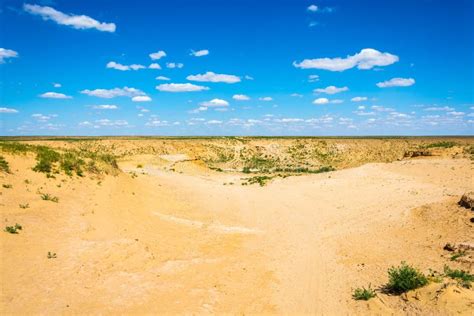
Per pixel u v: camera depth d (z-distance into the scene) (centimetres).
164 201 2336
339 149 9212
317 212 2348
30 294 1040
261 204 2595
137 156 4984
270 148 9062
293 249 1669
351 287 1241
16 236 1334
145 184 2612
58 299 1040
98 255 1330
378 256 1525
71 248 1347
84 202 1852
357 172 3691
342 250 1636
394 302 1084
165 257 1455
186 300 1124
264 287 1256
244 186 3391
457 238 1608
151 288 1178
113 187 2209
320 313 1076
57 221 1553
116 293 1120
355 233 1866
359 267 1421
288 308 1108
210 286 1237
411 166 3644
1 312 943
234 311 1084
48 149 2336
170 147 8462
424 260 1418
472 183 2716
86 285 1138
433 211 1977
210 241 1738
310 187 3128
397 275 1170
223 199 2662
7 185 1711
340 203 2520
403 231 1819
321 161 8556
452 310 952
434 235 1705
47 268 1188
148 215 1997
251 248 1675
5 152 2005
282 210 2423
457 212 1881
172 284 1225
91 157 2492
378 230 1875
